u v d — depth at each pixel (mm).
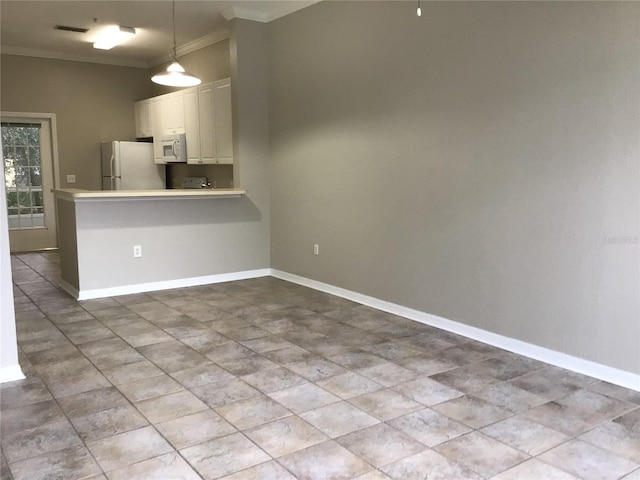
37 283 5543
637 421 2562
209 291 5215
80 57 7480
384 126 4352
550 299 3287
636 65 2775
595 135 2975
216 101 5992
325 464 2193
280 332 3928
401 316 4359
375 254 4578
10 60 7012
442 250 3969
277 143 5633
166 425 2520
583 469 2160
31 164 7473
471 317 3803
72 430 2471
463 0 3629
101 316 4332
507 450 2301
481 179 3631
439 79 3850
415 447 2324
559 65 3113
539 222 3305
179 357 3414
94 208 4867
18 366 3066
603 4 2885
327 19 4805
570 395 2850
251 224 5793
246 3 5180
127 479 2086
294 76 5277
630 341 2920
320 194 5125
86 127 7641
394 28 4168
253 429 2482
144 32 6242
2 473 2123
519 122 3357
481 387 2955
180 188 7594
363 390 2914
